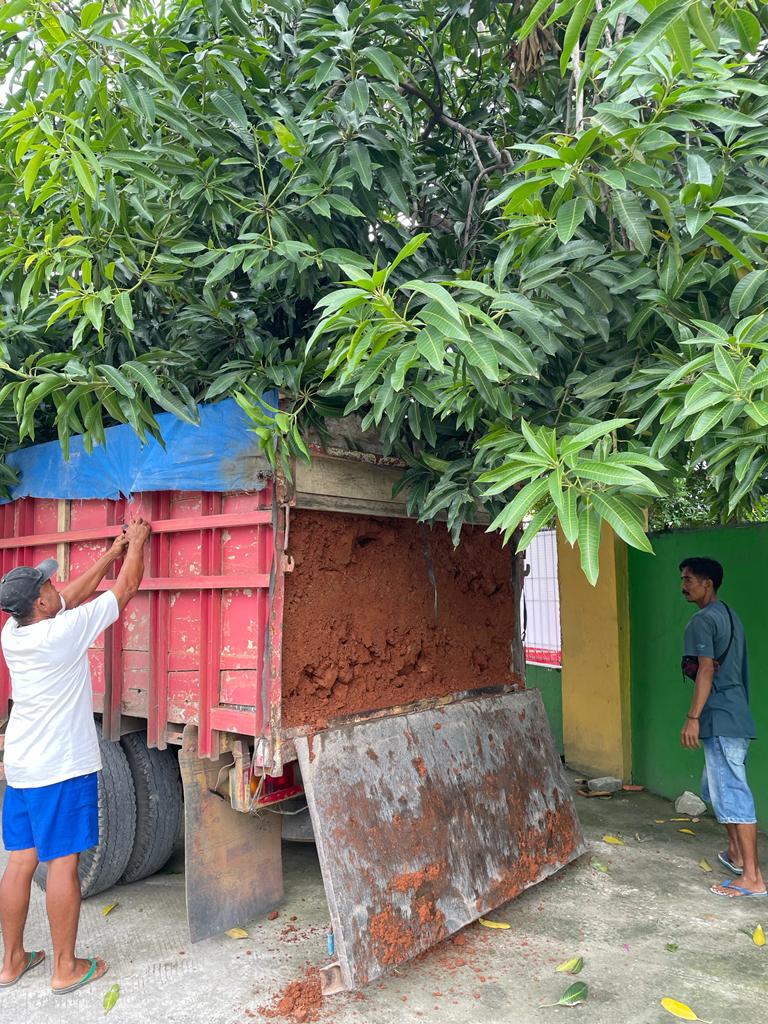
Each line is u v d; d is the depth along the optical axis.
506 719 4.09
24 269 3.19
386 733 3.34
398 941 2.96
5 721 4.14
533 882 3.75
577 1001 2.87
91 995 2.97
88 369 3.11
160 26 3.15
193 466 3.17
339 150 3.11
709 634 4.06
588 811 5.34
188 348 3.41
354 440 3.37
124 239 2.99
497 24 4.18
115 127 2.73
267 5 3.31
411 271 3.52
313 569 3.18
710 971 3.12
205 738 3.11
